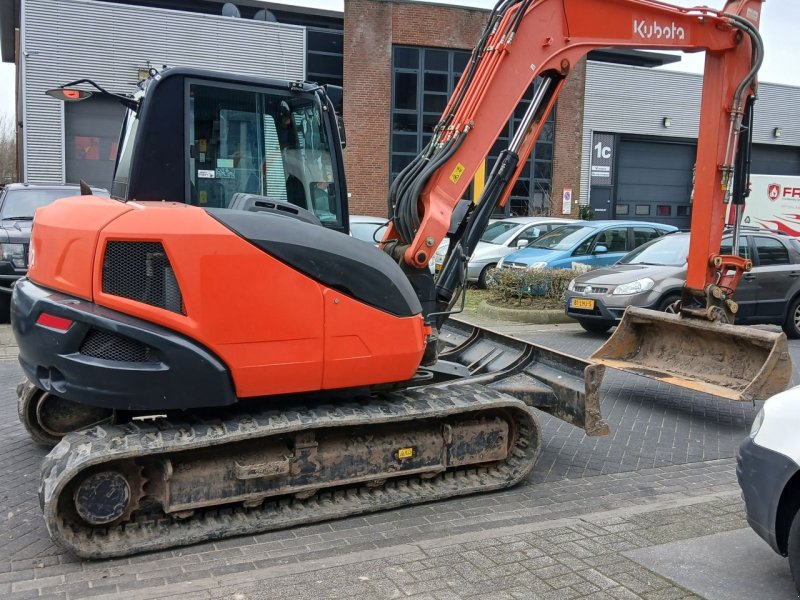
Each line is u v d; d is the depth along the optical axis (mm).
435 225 5055
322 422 4203
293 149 4688
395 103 24375
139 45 21344
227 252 3918
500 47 5297
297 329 4121
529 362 5629
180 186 4312
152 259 3861
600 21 5797
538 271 12766
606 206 28750
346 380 4344
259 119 4566
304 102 4688
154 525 4059
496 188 5566
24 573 3689
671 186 30031
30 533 4188
